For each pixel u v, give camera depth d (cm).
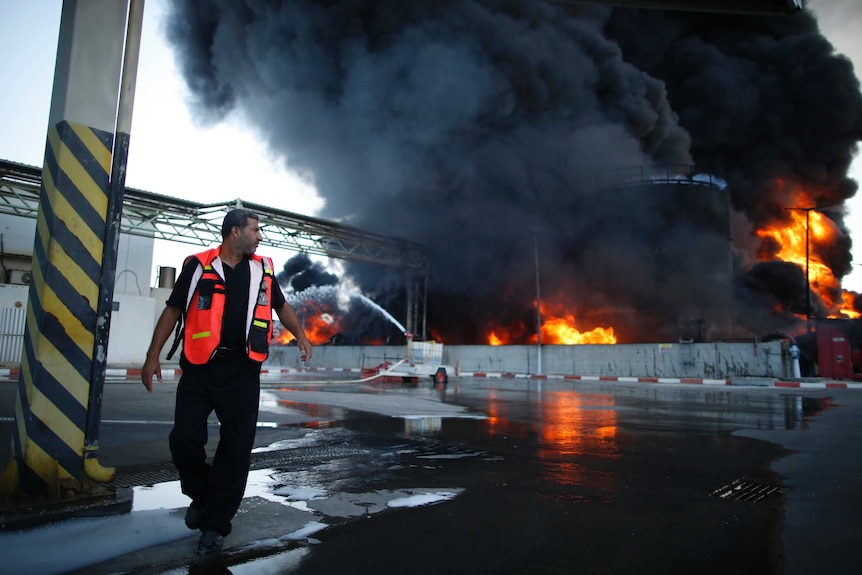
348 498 363
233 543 274
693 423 820
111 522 296
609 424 795
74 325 312
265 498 359
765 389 1891
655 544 288
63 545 260
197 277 272
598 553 273
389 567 249
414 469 459
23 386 306
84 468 315
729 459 529
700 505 364
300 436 630
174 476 414
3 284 2336
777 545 289
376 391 1480
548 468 473
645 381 2348
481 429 717
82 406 316
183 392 274
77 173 313
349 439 615
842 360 2314
